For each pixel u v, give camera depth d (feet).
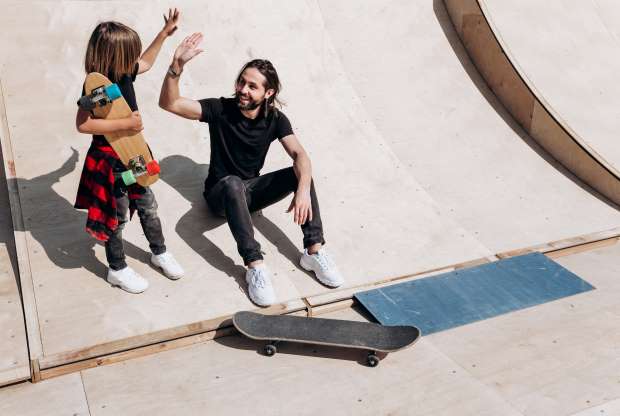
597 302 12.76
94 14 16.99
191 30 17.33
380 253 13.70
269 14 18.37
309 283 12.71
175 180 14.40
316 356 11.14
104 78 10.27
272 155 15.48
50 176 13.66
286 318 11.53
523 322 12.12
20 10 16.75
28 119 14.60
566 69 18.45
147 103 15.58
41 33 16.33
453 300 12.57
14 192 13.19
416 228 14.48
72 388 10.20
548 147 17.44
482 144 17.25
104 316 11.36
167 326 11.34
